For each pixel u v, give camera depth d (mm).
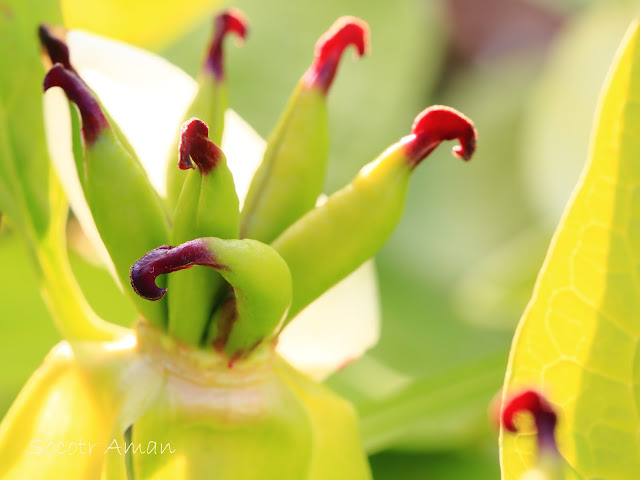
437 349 287
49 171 160
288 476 151
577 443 149
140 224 146
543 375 149
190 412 149
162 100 169
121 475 147
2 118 159
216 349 150
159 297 139
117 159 145
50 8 165
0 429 151
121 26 198
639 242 146
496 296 292
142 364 151
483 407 206
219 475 148
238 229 144
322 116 154
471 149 149
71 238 212
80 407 151
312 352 176
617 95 145
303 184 153
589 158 146
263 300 143
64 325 156
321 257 148
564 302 148
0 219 168
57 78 144
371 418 189
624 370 148
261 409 150
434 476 220
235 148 174
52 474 149
